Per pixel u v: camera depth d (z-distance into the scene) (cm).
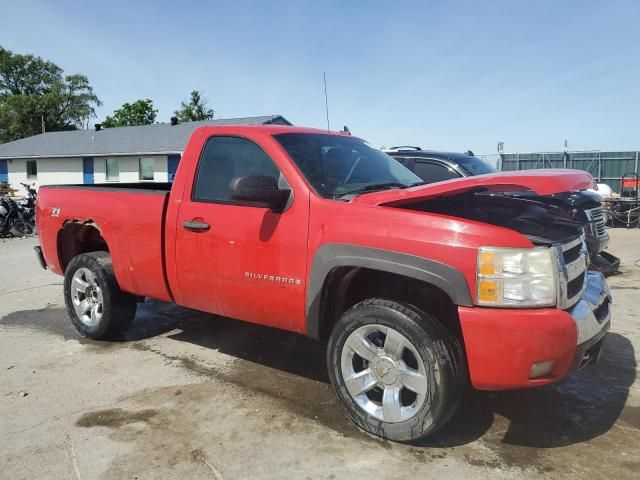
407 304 306
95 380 404
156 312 588
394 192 327
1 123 4962
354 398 325
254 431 327
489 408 359
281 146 367
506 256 280
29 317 579
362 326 318
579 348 288
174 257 406
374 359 315
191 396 375
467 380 302
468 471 285
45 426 333
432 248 289
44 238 531
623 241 1177
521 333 274
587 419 344
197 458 297
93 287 489
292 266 340
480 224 289
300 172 351
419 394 299
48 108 5100
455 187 303
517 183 295
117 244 451
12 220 1392
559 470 286
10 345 485
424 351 294
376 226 309
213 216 381
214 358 450
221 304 388
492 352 279
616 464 291
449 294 286
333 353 332
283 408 357
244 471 286
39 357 454
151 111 4941
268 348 474
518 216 361
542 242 290
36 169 3259
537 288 280
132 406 360
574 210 677
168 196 418
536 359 276
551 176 298
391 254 299
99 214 465
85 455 301
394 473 283
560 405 363
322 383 399
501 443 314
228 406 360
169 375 413
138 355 457
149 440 316
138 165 2933
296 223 340
